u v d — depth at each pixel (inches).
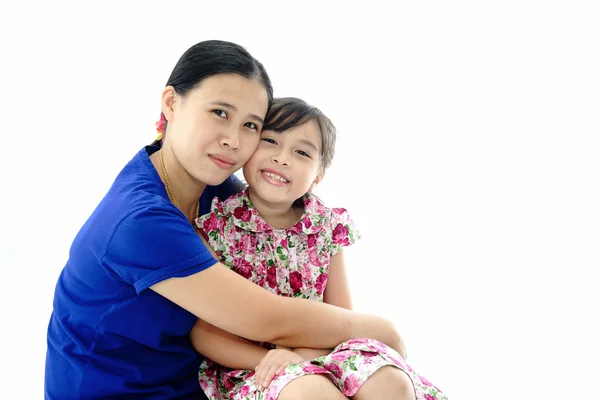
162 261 51.6
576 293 117.5
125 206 54.1
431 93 137.6
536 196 139.1
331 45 133.2
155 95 125.7
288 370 51.4
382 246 134.2
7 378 86.3
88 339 56.9
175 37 125.5
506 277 124.3
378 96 135.8
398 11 133.5
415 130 138.6
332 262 69.9
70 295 58.4
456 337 102.1
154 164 62.2
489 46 135.7
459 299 115.7
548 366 92.9
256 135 61.5
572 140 137.7
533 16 135.6
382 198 138.9
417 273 125.0
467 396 84.6
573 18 135.3
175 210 54.6
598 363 93.5
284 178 63.9
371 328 58.8
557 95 137.3
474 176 138.9
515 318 109.4
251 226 65.6
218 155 58.5
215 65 57.9
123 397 57.0
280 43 131.3
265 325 53.7
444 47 136.3
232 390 57.4
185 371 60.6
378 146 137.9
